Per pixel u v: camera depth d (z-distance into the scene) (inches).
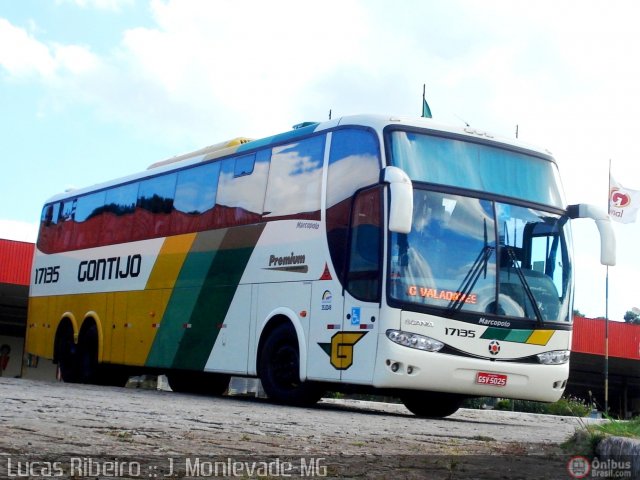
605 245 515.8
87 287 763.4
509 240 499.2
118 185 746.2
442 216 481.7
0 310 1616.6
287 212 538.9
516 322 488.1
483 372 474.6
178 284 637.3
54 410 330.3
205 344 597.6
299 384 518.0
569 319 511.2
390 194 455.8
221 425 320.2
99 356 726.5
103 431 263.1
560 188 533.6
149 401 452.1
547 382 494.6
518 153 521.7
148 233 687.7
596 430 264.1
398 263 464.1
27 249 1298.0
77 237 794.2
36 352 832.3
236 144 616.7
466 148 502.9
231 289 578.6
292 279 524.4
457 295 474.6
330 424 370.0
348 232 488.4
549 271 510.3
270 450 249.8
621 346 1691.7
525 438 378.6
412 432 362.3
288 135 556.1
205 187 627.2
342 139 507.8
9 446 214.4
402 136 484.4
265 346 538.3
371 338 463.2
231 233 589.3
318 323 499.2
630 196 1362.0
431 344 464.1
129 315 695.1
